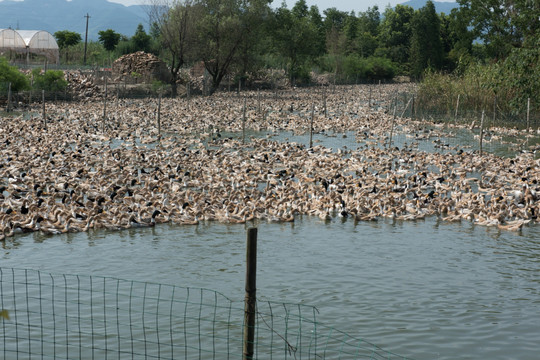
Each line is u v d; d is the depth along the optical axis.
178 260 29.20
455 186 44.62
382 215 38.62
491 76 87.00
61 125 73.19
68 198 37.81
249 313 15.61
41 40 139.88
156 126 75.69
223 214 36.94
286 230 35.09
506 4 127.62
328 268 28.42
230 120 83.38
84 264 28.39
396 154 58.03
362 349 20.44
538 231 35.25
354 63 190.25
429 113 90.75
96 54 158.00
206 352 20.08
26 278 24.48
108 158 51.72
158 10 118.81
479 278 27.36
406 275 27.62
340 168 51.41
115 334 21.17
